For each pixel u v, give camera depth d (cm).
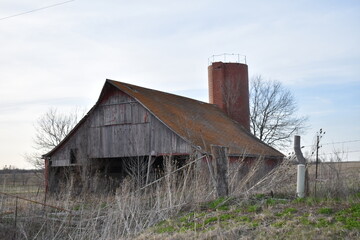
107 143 2573
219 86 3916
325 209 945
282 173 1242
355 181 1170
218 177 1245
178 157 2309
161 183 1689
